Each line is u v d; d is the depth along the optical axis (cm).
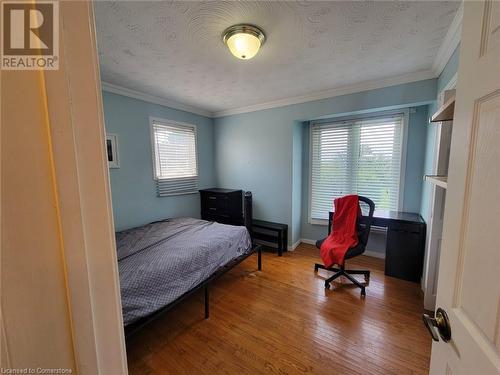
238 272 285
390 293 232
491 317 47
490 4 50
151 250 207
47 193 32
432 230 197
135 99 291
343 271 249
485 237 49
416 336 173
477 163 53
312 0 129
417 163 288
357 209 245
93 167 38
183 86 270
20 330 31
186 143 365
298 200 365
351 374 143
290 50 186
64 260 34
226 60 203
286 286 250
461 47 62
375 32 161
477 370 50
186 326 189
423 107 279
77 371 37
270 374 145
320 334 177
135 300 152
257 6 134
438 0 130
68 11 34
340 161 340
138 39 167
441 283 69
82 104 36
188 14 140
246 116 370
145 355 160
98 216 39
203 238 241
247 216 344
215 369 149
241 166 386
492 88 48
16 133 29
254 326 188
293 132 331
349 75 240
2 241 29
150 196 317
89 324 38
